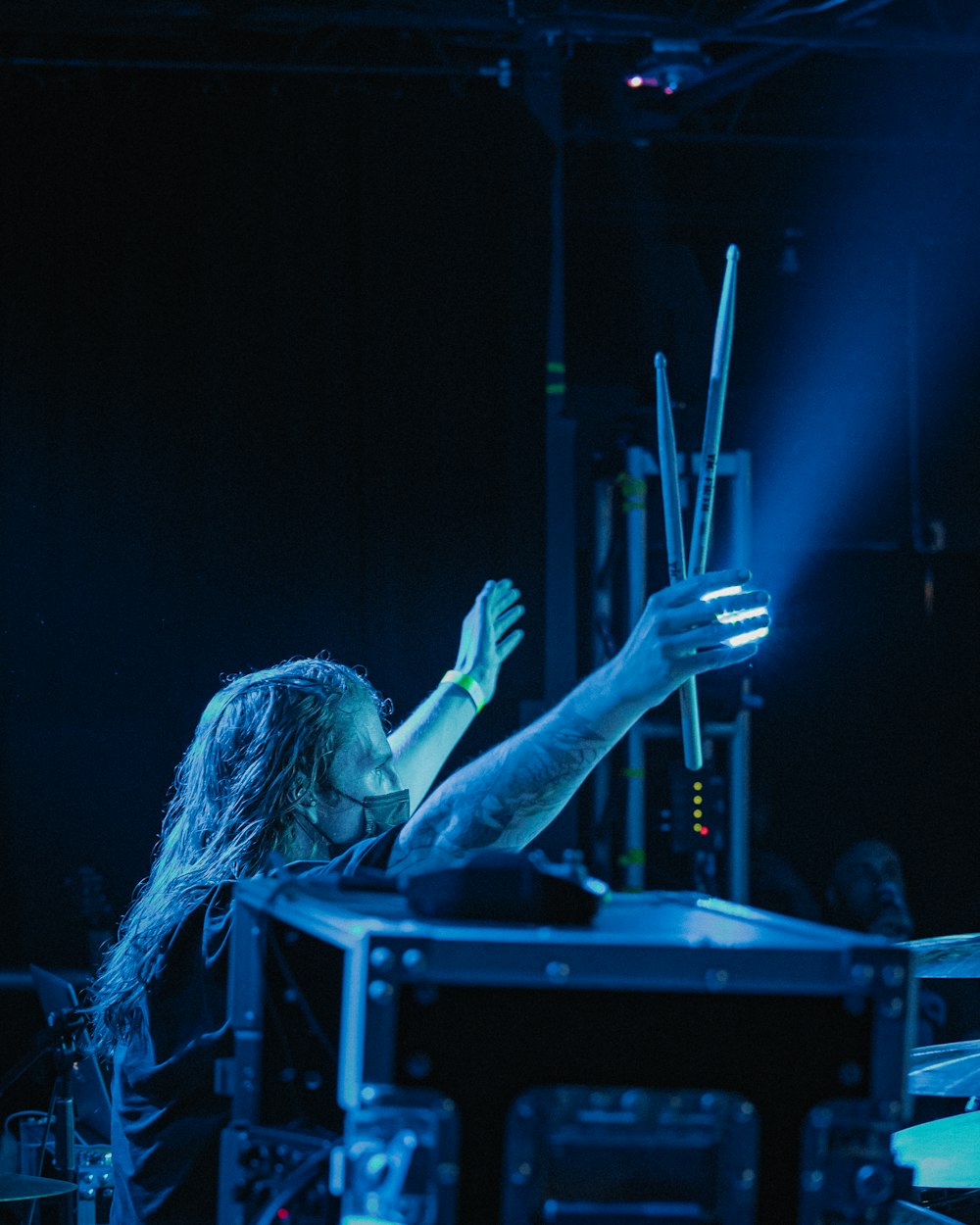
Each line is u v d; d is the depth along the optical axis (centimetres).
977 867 745
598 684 154
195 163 606
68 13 551
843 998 104
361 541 604
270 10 545
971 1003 476
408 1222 99
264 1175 131
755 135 704
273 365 604
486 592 254
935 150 727
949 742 748
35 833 592
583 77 621
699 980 102
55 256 603
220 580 601
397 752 237
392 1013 101
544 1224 100
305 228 606
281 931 140
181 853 189
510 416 605
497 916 113
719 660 148
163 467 602
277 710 188
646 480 563
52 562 600
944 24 576
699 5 555
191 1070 166
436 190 608
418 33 598
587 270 717
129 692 600
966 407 775
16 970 588
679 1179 101
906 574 750
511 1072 102
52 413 601
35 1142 350
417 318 607
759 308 769
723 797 545
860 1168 103
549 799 156
